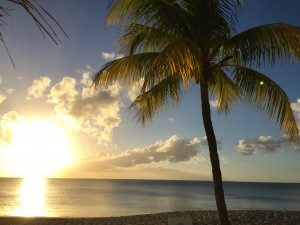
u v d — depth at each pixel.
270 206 63.59
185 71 8.34
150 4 9.52
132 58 10.46
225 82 12.61
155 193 111.31
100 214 40.94
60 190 129.50
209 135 10.42
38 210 45.81
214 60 11.73
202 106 10.48
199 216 22.17
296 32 9.16
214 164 10.40
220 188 10.35
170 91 10.88
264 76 10.80
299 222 19.08
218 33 10.34
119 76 10.55
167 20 9.69
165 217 22.81
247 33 9.87
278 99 10.64
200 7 9.95
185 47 8.30
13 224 20.91
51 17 1.52
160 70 8.04
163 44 10.62
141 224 19.97
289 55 9.84
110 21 10.15
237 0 9.86
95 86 10.70
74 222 21.50
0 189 128.88
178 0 10.32
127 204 59.81
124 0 9.62
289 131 10.71
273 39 9.57
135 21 9.91
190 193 116.50
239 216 21.02
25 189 135.25
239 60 11.17
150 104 11.13
